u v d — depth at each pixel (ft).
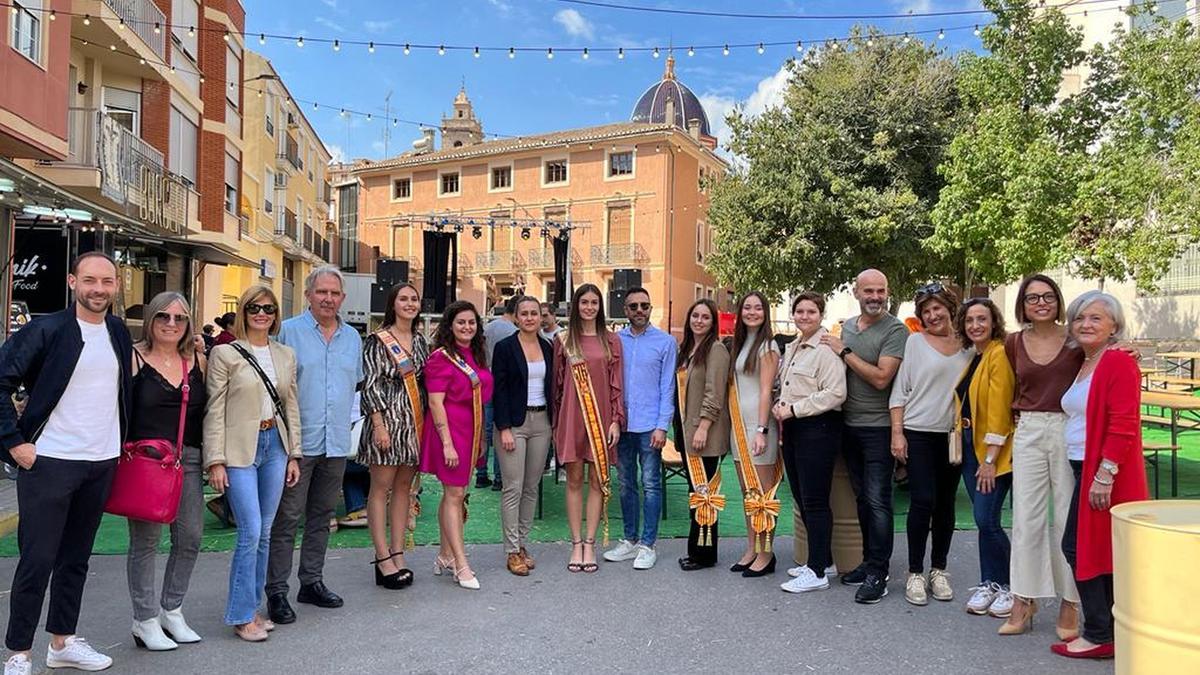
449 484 16.61
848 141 63.10
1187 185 37.93
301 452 14.34
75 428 11.79
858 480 16.71
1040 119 47.16
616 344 18.28
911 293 66.59
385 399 15.99
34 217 37.24
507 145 129.70
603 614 15.07
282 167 95.66
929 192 62.85
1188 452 33.63
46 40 36.24
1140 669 9.05
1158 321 61.93
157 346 12.93
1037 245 45.24
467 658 12.96
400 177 138.82
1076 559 12.77
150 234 48.29
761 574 17.54
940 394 15.33
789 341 19.26
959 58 54.95
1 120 32.53
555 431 17.88
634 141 118.32
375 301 58.54
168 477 12.57
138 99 54.24
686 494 26.18
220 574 17.31
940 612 15.24
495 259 127.54
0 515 20.33
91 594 15.85
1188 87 40.06
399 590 16.47
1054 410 13.62
